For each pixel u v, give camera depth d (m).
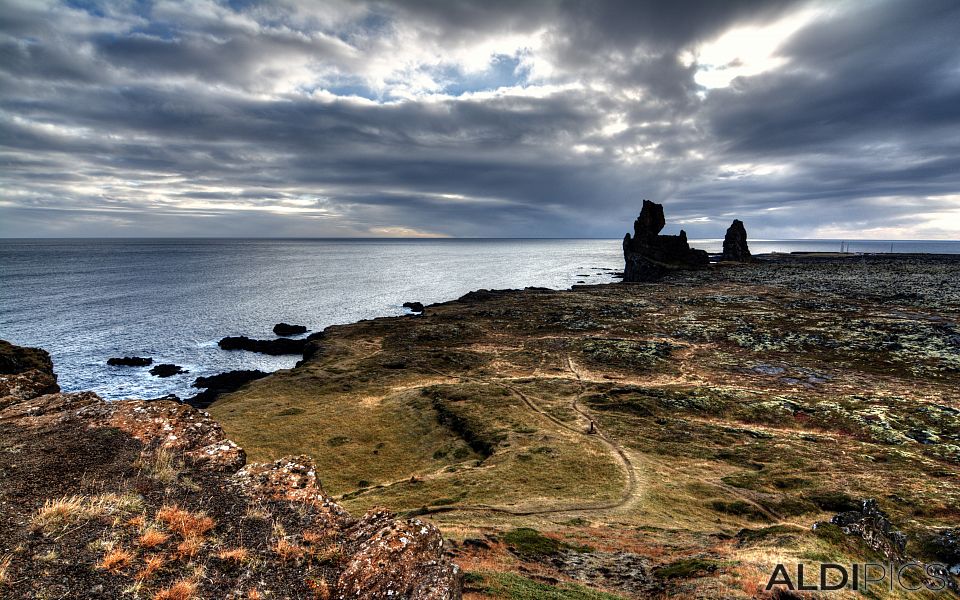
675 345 103.94
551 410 68.62
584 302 151.62
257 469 16.20
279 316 143.62
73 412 18.53
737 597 19.00
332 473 51.94
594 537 31.77
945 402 66.50
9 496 12.72
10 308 131.00
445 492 43.97
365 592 11.34
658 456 53.25
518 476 47.06
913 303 131.38
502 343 111.06
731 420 65.06
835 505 40.66
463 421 64.25
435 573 11.90
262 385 80.81
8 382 22.98
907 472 47.06
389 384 83.31
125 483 14.28
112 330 114.81
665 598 20.64
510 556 25.88
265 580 11.39
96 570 10.52
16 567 10.13
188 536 12.30
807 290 163.88
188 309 144.88
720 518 39.31
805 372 83.62
